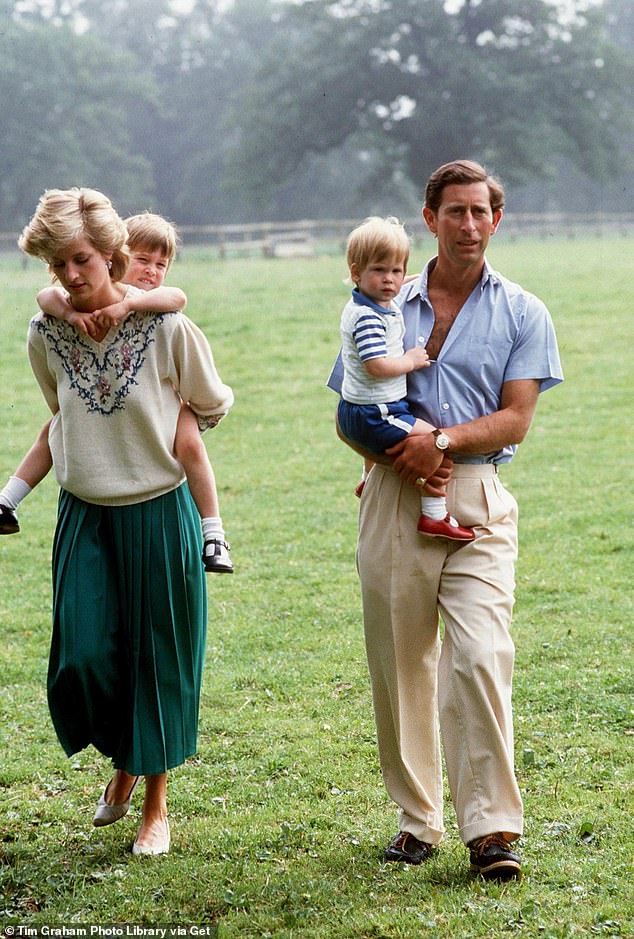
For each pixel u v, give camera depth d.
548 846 6.81
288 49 109.88
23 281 44.69
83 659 6.56
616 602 12.21
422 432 6.43
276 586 13.43
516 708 9.37
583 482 17.64
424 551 6.58
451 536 6.46
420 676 6.77
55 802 7.80
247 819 7.41
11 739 9.18
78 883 6.51
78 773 8.40
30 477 7.11
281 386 25.83
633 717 9.01
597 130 103.31
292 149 106.00
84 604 6.64
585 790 7.71
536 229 80.06
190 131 133.25
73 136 111.62
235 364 27.98
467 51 101.88
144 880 6.46
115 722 6.86
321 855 6.82
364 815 7.47
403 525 6.61
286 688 10.15
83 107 112.75
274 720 9.37
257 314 34.09
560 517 15.79
